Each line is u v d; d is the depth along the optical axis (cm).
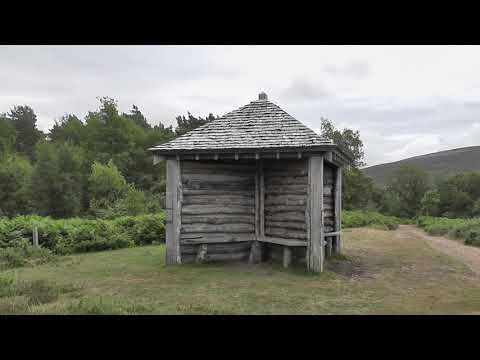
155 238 1667
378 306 716
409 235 2161
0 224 1438
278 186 1112
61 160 4122
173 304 718
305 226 1036
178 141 1110
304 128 1083
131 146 5216
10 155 5053
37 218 1719
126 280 934
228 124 1166
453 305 727
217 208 1132
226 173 1145
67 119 7038
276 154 1028
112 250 1489
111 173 3569
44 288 823
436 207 4125
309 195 1020
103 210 2920
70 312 646
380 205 4369
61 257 1311
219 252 1152
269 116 1175
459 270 1097
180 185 1109
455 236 1967
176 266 1090
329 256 1212
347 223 2617
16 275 1003
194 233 1120
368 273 1039
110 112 5391
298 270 1027
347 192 3753
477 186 4250
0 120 6216
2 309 664
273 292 812
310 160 1019
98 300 741
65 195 3662
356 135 4156
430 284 913
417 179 4316
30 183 3712
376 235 2042
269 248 1169
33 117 8044
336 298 771
